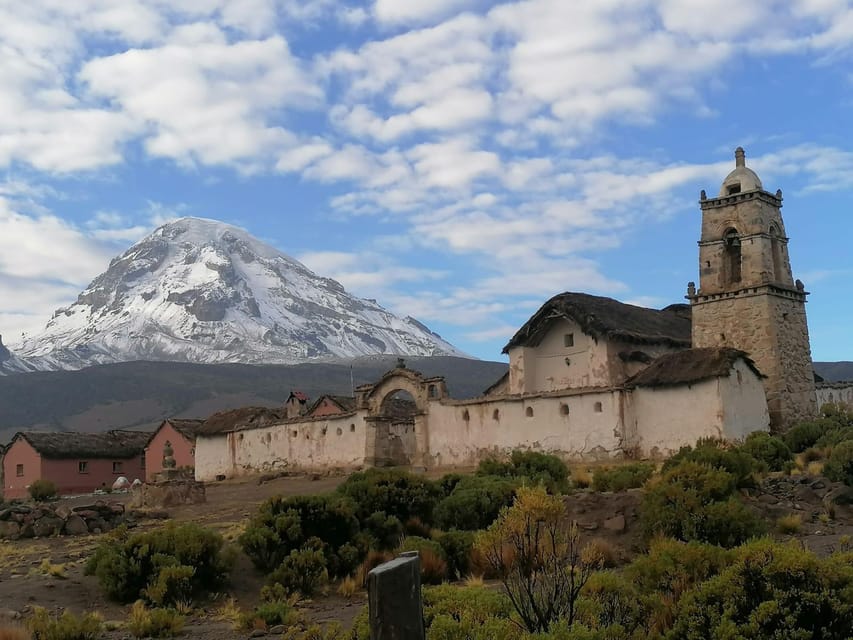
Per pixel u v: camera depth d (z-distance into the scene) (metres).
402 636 9.46
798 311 47.53
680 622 13.54
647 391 42.31
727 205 47.88
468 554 24.33
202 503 41.97
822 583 13.34
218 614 21.53
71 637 18.12
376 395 54.72
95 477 74.81
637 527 25.64
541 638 12.25
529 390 52.56
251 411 68.06
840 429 39.75
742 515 23.59
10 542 31.16
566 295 52.22
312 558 24.02
